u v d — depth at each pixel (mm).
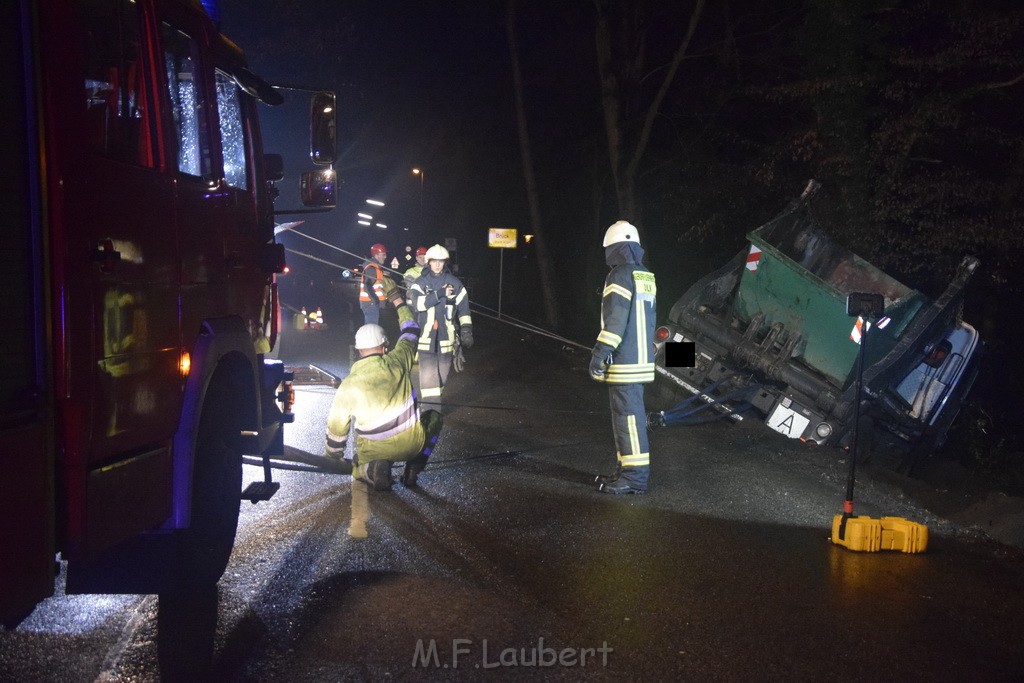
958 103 14445
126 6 3930
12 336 3150
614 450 9648
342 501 7352
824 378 10211
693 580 5770
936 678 4453
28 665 4352
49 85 3293
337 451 6781
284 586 5434
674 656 4613
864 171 14789
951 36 14570
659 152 24141
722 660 4586
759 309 10445
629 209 21062
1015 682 4434
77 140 3436
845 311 9812
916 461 10898
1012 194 13891
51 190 3303
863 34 14555
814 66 15406
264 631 4789
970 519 7652
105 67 3727
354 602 5219
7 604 3096
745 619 5141
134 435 3887
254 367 5469
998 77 14578
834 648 4770
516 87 25547
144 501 4000
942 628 5105
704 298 11141
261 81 5746
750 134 21328
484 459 9062
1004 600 5613
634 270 7719
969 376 11195
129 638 4688
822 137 15117
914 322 10422
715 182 19453
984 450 12797
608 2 20578
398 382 7082
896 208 14297
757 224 19125
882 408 10195
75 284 3412
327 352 18516
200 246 4695
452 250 24641
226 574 5605
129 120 3945
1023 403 16281
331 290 28734
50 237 3312
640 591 5535
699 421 10906
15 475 3123
